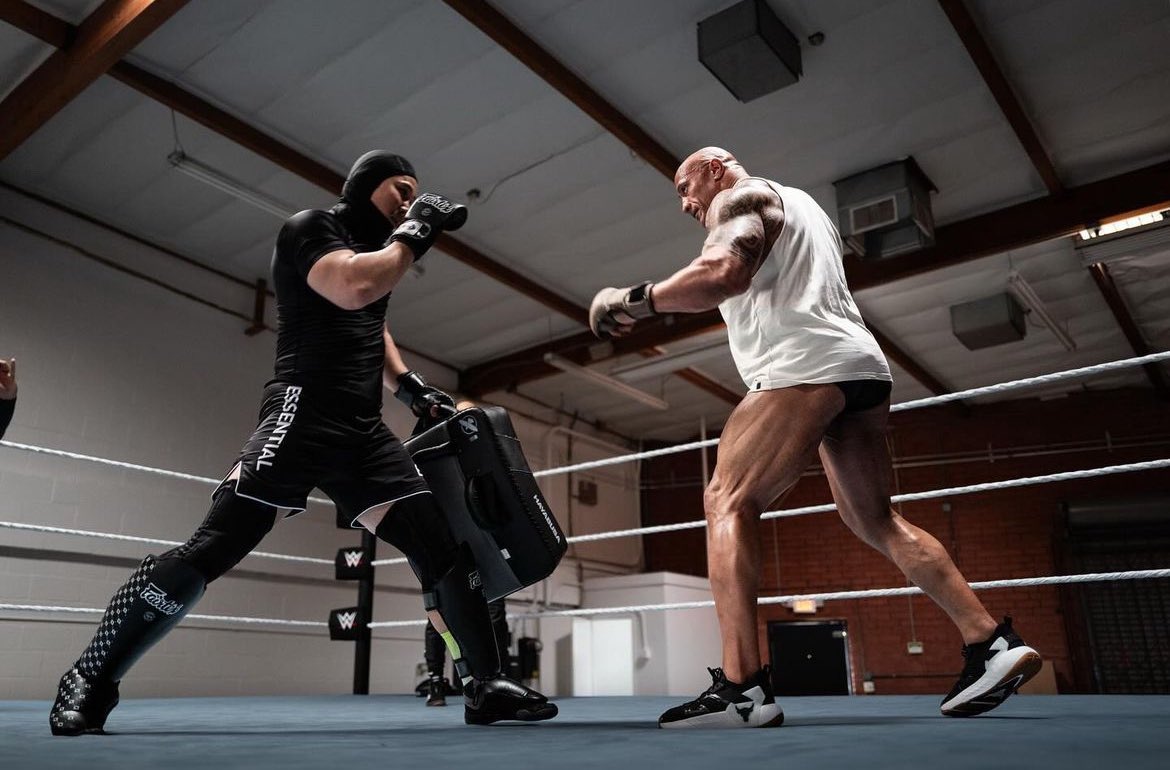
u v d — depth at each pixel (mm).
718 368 8422
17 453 4926
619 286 6535
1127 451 8406
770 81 4066
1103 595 7883
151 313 5730
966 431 9086
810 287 1395
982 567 8594
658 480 10367
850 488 1530
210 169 4785
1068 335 7211
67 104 4434
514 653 7465
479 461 1706
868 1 3867
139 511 5414
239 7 3826
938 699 2791
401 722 1782
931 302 6844
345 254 1400
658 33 4047
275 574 6113
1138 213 5219
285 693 6004
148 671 5289
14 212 5125
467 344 7688
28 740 1171
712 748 887
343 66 4219
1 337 4934
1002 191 5410
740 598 1265
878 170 5055
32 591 4844
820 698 3004
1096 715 1443
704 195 1569
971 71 4320
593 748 914
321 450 1434
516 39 3934
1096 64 4285
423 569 1553
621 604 8188
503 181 5199
